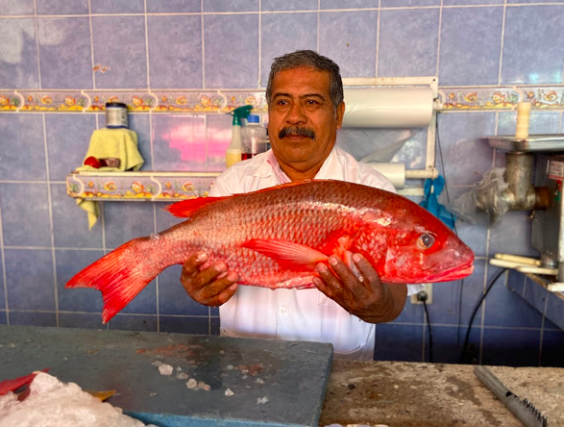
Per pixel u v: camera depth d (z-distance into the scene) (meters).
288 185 0.92
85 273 0.93
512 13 1.90
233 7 2.00
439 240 0.85
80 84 2.12
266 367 0.92
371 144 1.96
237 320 1.37
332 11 1.96
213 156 2.11
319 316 1.34
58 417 0.68
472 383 0.96
